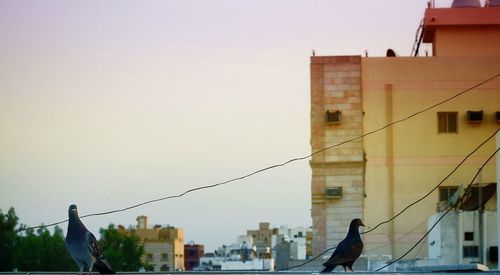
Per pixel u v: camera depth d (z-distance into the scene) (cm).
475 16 8188
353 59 7938
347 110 7906
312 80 7938
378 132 7919
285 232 19788
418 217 7844
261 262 13600
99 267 2423
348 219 7862
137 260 14300
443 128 7925
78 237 2350
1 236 11194
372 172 7888
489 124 7900
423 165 7900
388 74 7931
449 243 6562
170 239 19138
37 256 11488
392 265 6650
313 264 7700
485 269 2992
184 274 2655
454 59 7944
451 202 7000
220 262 15088
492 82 7919
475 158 7862
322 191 7888
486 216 6562
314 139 7906
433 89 7931
